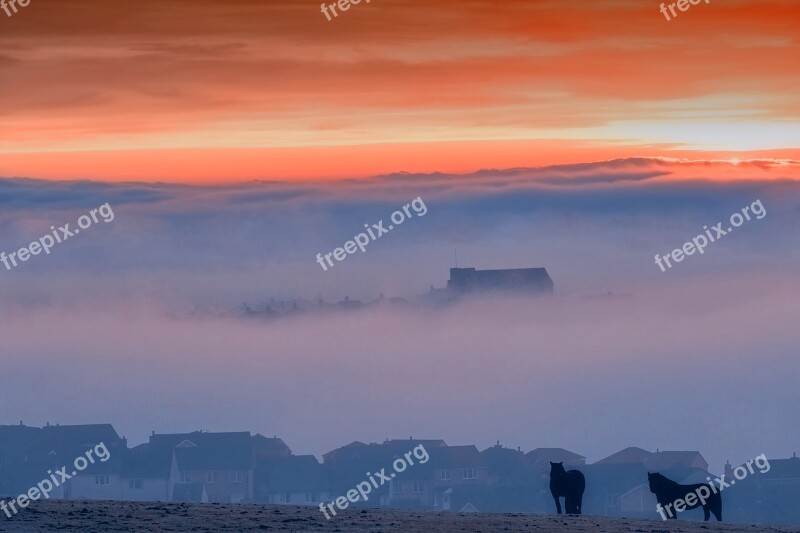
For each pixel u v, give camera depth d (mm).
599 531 20641
